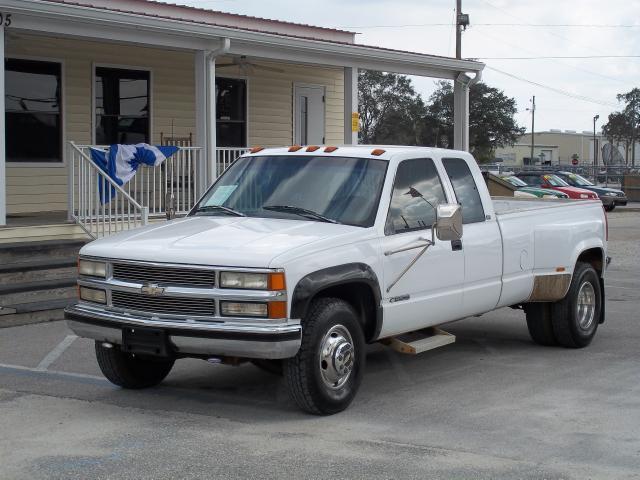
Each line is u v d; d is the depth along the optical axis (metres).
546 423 6.30
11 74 14.34
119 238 6.88
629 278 14.95
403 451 5.64
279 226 6.79
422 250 7.16
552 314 8.94
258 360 6.57
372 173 7.20
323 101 19.48
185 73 16.73
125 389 7.31
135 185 13.36
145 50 16.05
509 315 11.23
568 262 8.74
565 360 8.55
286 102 18.72
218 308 6.09
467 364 8.38
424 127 58.66
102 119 15.55
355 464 5.38
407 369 8.16
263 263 5.98
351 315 6.52
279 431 6.08
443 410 6.67
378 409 6.70
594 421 6.36
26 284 10.57
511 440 5.89
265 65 18.03
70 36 12.73
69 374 7.84
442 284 7.43
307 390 6.25
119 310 6.50
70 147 12.19
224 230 6.70
